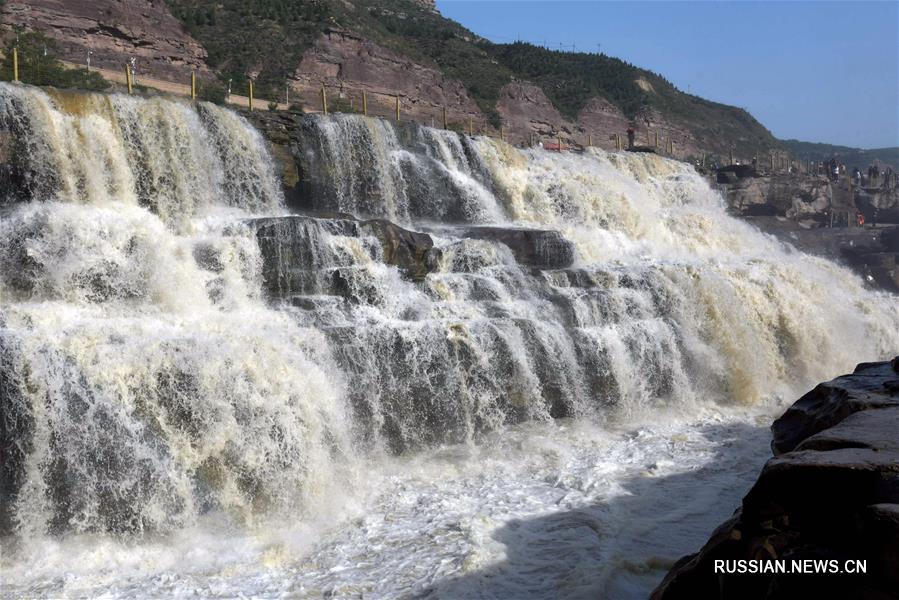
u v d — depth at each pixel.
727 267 22.16
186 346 11.79
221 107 21.31
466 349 15.10
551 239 21.31
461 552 9.69
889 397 8.05
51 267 13.70
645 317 19.03
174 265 14.73
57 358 10.91
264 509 11.60
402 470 13.26
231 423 11.66
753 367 20.00
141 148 19.08
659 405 17.81
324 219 16.88
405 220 24.48
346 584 9.02
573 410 16.45
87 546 10.23
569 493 11.91
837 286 25.66
